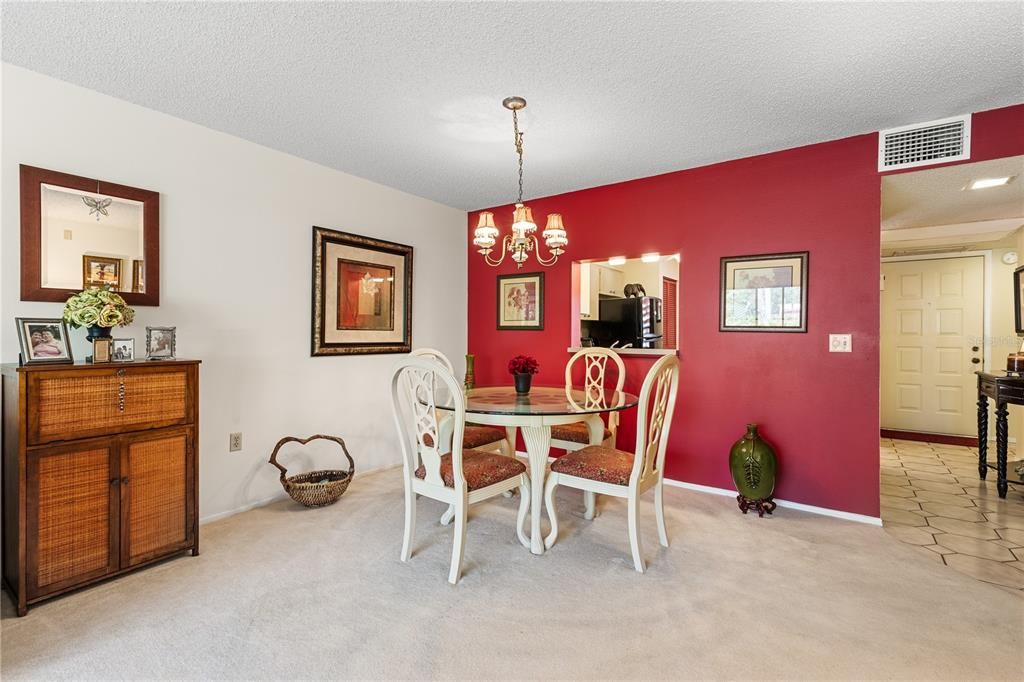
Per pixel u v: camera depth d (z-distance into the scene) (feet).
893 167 8.98
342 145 9.91
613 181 12.15
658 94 7.70
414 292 13.48
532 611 6.13
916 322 17.20
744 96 7.75
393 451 12.85
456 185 12.55
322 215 11.08
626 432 12.17
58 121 7.31
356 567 7.26
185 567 7.21
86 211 7.57
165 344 7.66
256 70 7.07
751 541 8.28
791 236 9.98
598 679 4.93
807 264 9.80
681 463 11.34
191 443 7.54
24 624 5.77
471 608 6.19
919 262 17.11
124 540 6.82
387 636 5.61
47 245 7.19
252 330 9.80
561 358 13.44
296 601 6.32
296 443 10.57
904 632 5.71
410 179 12.05
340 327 11.46
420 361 7.09
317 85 7.49
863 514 9.27
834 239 9.56
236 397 9.53
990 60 6.68
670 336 19.62
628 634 5.67
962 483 11.95
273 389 10.17
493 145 9.84
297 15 5.81
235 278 9.51
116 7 5.63
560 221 8.21
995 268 15.99
